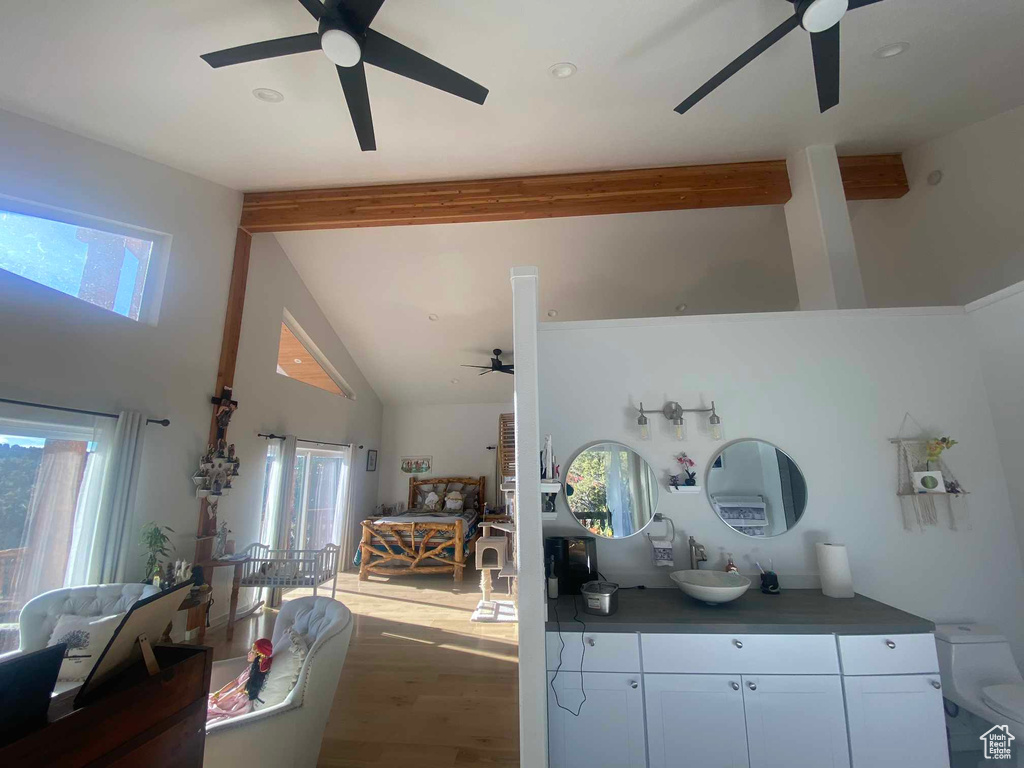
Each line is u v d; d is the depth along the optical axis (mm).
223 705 1823
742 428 2637
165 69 2412
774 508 2551
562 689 1961
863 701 1897
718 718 1911
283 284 4988
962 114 3055
